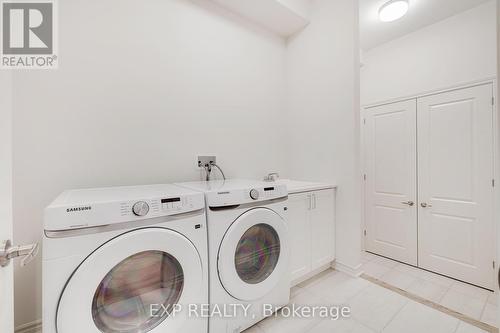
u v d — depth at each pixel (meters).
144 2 1.76
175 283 1.19
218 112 2.19
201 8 2.07
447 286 2.05
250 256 1.51
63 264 0.88
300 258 1.98
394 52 2.70
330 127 2.35
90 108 1.55
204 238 1.26
